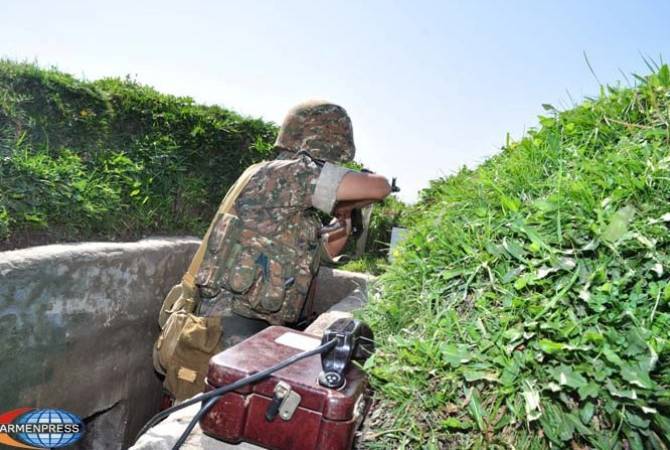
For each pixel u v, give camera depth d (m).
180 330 1.92
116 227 2.86
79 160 2.89
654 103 1.31
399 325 1.30
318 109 2.32
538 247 1.07
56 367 2.04
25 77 2.72
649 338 0.85
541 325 0.94
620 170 1.14
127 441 2.66
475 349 1.02
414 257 1.46
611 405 0.84
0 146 2.47
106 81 3.48
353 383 0.97
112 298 2.37
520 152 1.52
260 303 1.96
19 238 2.18
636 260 0.98
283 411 0.90
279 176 2.02
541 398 0.91
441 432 0.97
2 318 1.78
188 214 3.77
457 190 1.59
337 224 2.30
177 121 3.63
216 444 1.05
